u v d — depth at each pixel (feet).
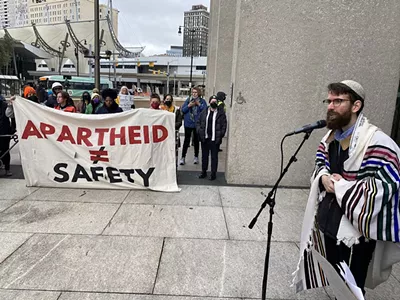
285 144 18.45
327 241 7.14
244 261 10.17
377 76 17.40
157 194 16.38
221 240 11.53
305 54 17.51
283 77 17.79
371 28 17.02
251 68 17.71
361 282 6.65
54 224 12.44
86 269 9.43
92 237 11.44
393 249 6.42
